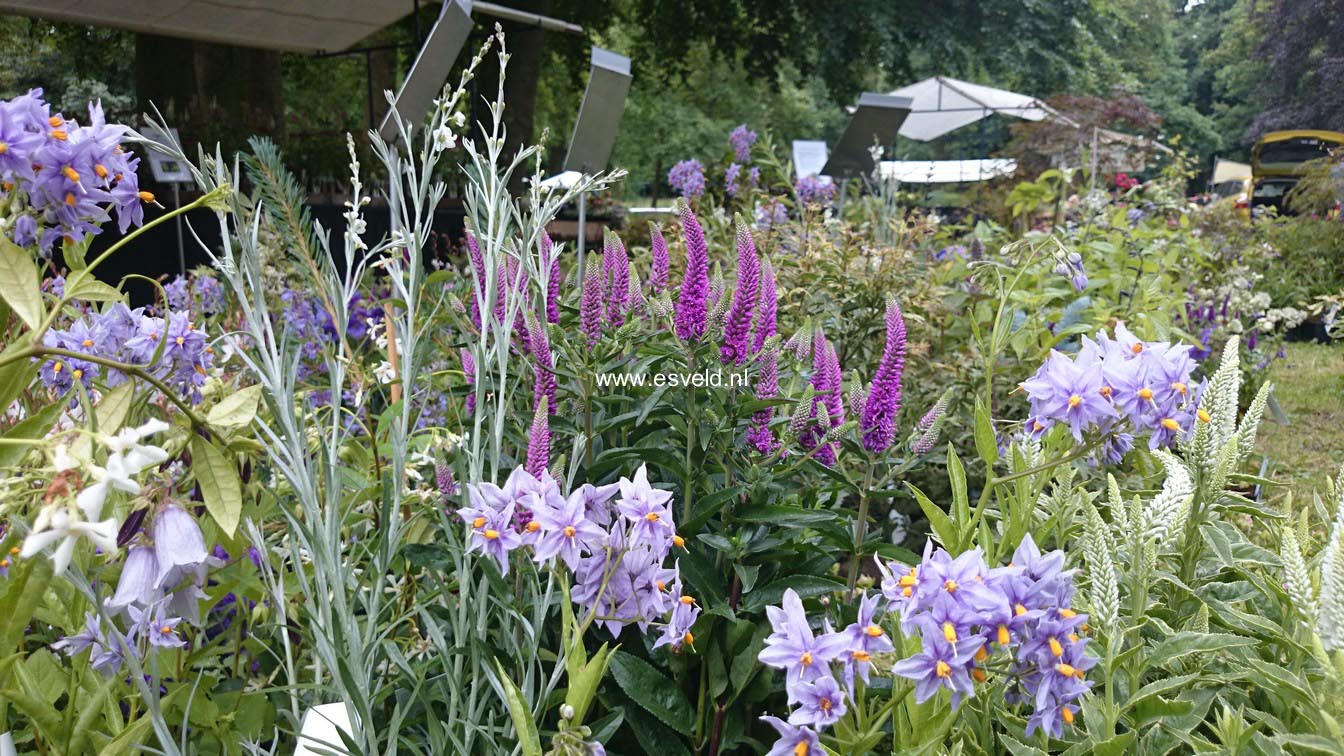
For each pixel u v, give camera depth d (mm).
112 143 1379
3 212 1284
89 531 939
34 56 14844
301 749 1548
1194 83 52469
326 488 1710
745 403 1939
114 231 6906
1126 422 1694
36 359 1235
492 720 1698
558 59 17750
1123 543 1804
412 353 1969
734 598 1960
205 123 8758
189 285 4500
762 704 1981
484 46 2041
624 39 22156
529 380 2203
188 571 1259
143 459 992
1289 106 27469
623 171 2160
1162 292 4965
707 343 1998
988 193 10484
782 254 4465
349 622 1627
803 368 2219
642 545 1555
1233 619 1677
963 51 18344
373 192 8398
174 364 1778
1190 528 1825
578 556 1493
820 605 2082
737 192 6180
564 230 8594
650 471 2209
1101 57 25234
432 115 2072
